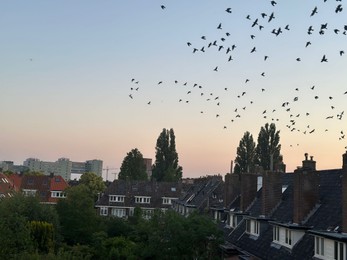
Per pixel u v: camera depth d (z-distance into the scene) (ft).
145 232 124.06
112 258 154.10
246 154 277.03
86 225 179.11
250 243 114.83
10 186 287.89
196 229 113.91
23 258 93.40
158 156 367.66
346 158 79.00
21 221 117.39
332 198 94.07
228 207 145.79
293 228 91.76
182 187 324.19
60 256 100.48
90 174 382.01
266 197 113.60
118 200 306.35
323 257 77.71
